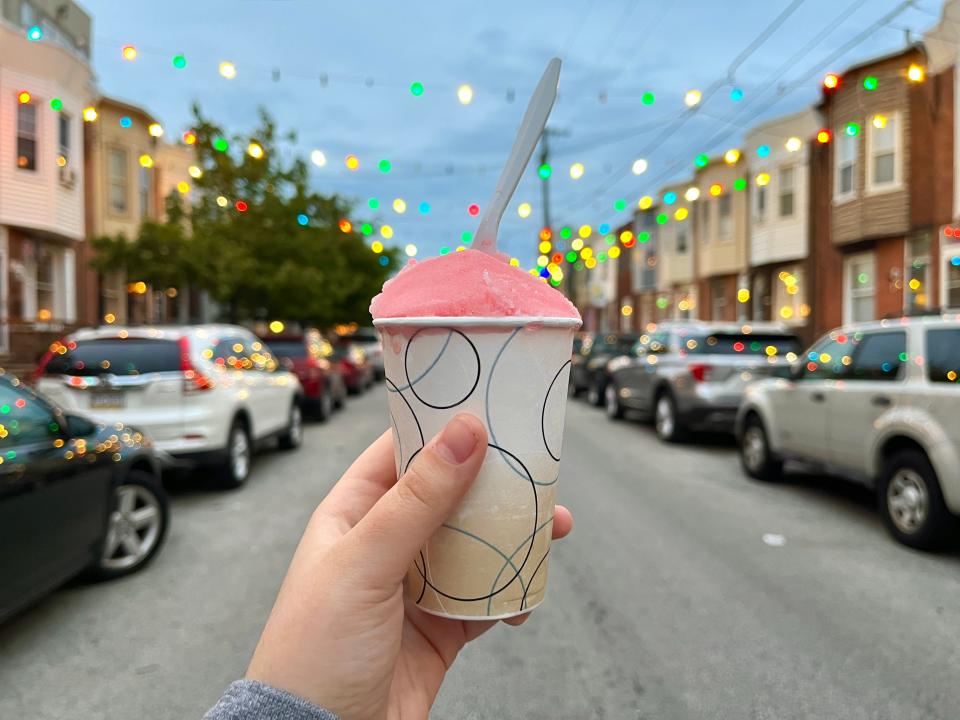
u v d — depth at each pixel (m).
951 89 13.38
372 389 21.47
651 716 3.01
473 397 1.02
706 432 11.47
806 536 5.61
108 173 19.17
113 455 4.62
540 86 1.15
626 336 16.73
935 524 5.04
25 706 3.12
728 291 23.45
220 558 5.12
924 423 5.11
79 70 16.53
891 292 15.13
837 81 8.91
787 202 19.25
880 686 3.22
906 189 14.53
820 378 6.61
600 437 10.92
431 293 1.05
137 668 3.46
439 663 1.31
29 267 15.88
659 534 5.66
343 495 1.34
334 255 20.14
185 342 6.89
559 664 3.47
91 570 4.55
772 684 3.25
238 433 7.50
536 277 1.13
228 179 17.61
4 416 3.76
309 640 0.98
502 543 1.05
